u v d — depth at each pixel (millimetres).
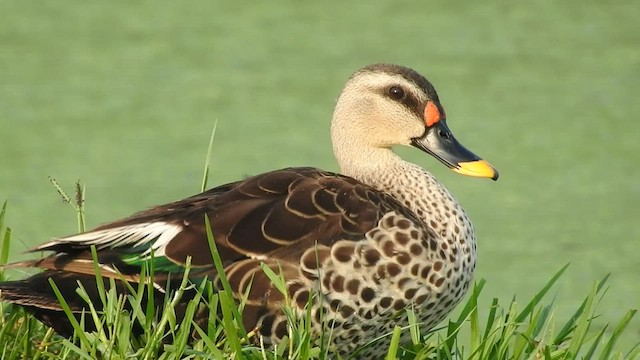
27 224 13062
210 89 16969
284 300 6539
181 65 17844
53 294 6434
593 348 6922
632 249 12930
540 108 16375
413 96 8078
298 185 6969
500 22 19891
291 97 16656
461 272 7293
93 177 14250
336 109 8234
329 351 6836
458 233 7379
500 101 16578
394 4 21156
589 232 13344
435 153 8133
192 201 6996
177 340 6113
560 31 19391
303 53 18281
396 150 16078
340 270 6672
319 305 6609
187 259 6312
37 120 15875
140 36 19109
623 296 11938
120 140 15273
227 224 6672
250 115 16125
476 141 15367
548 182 14492
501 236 13297
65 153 14914
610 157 15055
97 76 17406
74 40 18828
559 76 17391
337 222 6777
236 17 20281
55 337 7020
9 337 6906
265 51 18422
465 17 20219
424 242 6938
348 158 8133
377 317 6824
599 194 14195
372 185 7957
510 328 6711
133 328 6551
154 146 15180
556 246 13055
